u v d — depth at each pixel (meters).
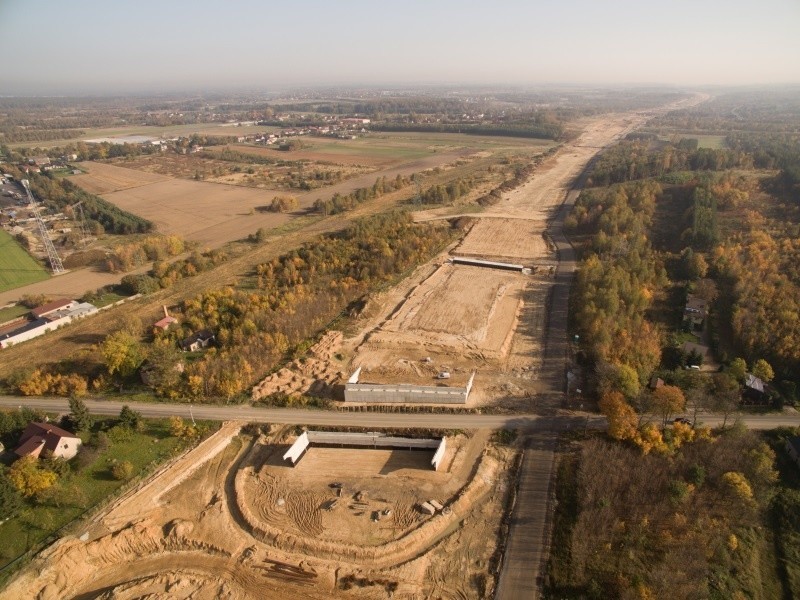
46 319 108.38
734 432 66.88
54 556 54.84
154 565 56.12
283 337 96.25
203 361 90.62
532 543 56.59
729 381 75.88
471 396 81.44
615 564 53.34
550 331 101.50
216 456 71.88
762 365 79.19
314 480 66.56
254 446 73.06
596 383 81.44
